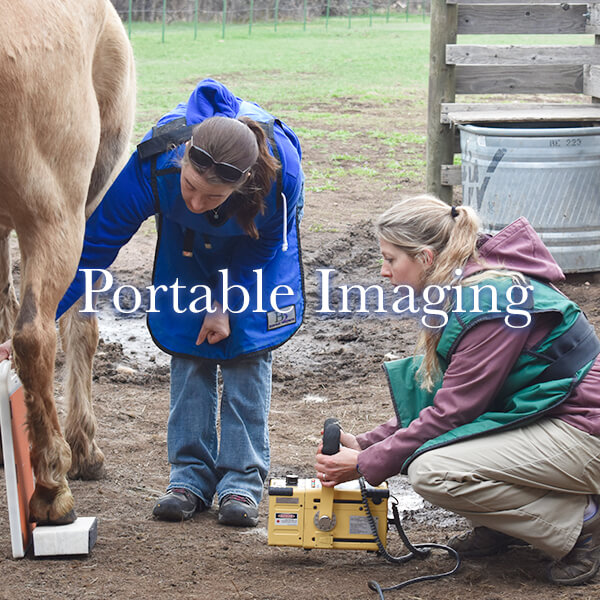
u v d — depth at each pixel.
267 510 4.50
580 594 3.40
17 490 3.70
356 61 28.86
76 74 3.55
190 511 4.30
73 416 4.74
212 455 4.50
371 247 9.76
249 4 47.19
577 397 3.50
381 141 15.92
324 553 3.94
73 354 4.73
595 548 3.57
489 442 3.47
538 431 3.47
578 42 30.56
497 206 8.18
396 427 3.86
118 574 3.64
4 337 5.04
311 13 50.56
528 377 3.51
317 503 3.70
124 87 4.38
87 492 4.61
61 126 3.51
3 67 3.23
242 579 3.62
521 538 3.51
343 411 5.98
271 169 3.77
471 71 9.21
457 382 3.50
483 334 3.45
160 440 5.45
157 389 6.41
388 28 44.03
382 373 6.70
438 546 3.86
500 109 9.04
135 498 4.57
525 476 3.43
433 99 9.16
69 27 3.51
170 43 34.44
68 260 3.65
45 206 3.55
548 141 7.94
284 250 4.35
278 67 27.02
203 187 3.53
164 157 3.90
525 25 9.08
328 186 12.41
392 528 4.29
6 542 3.95
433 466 3.45
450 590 3.47
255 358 4.32
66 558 3.78
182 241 4.23
